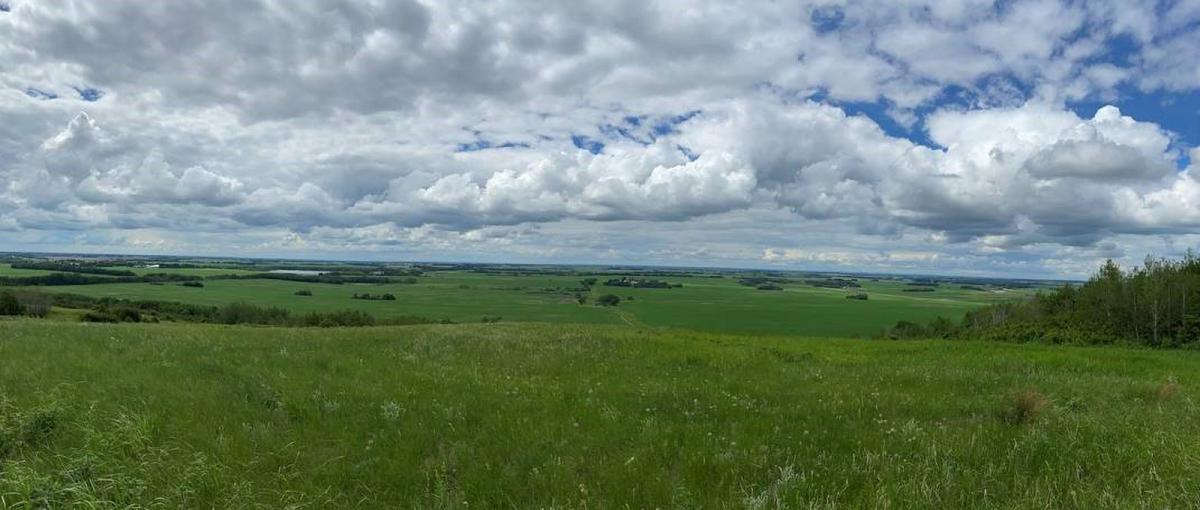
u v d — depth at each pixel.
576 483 7.48
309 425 9.66
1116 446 8.44
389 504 6.98
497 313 126.31
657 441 9.22
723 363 20.47
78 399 10.13
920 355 25.42
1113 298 40.50
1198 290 37.03
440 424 9.89
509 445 8.91
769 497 6.90
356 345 21.72
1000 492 6.91
